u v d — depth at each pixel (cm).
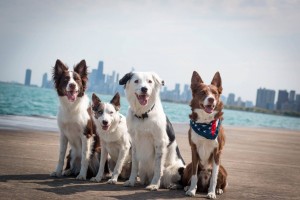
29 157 372
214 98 282
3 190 268
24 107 1531
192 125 291
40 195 264
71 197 265
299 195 308
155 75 307
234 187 319
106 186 299
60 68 321
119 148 314
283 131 1399
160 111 306
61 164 319
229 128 1182
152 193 288
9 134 499
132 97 302
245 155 503
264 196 299
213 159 290
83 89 321
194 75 298
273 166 433
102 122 301
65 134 321
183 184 307
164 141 303
